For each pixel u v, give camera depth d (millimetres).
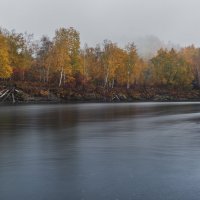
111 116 39781
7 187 11289
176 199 10195
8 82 88625
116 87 113125
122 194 10625
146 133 24328
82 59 112188
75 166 14133
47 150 17594
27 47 106438
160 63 131125
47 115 40875
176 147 18594
